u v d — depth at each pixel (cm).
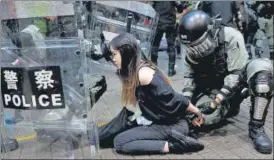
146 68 205
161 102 208
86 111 163
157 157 211
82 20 156
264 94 211
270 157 204
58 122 163
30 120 162
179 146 212
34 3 144
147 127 217
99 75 201
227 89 226
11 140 162
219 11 270
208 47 205
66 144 171
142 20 233
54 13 148
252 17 320
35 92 157
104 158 209
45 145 170
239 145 219
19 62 152
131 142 213
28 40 149
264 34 328
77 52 154
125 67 203
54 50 152
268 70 213
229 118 262
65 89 158
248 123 235
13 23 143
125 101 216
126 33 204
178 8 348
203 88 248
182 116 222
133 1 228
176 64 328
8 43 146
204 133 239
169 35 349
